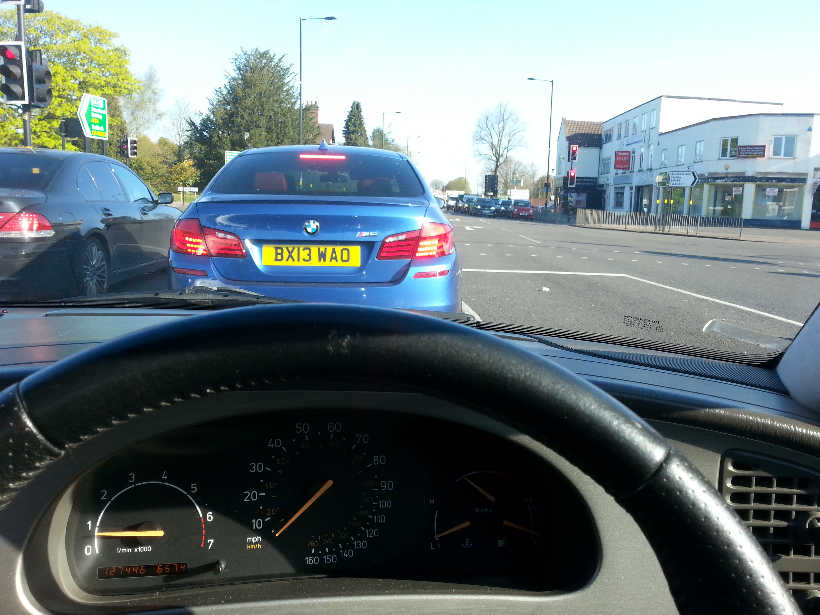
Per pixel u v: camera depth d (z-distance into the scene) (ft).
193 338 2.05
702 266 42.47
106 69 116.57
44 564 3.03
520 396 2.07
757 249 64.13
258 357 2.03
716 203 133.39
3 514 2.93
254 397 3.19
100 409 2.06
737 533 2.14
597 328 18.92
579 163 214.48
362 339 2.04
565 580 3.44
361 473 3.48
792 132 122.83
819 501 3.86
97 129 47.73
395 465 3.50
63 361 2.13
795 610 2.13
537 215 164.76
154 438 3.21
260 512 3.40
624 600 3.39
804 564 3.85
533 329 6.90
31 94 35.27
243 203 10.85
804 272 40.73
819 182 123.03
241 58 152.46
